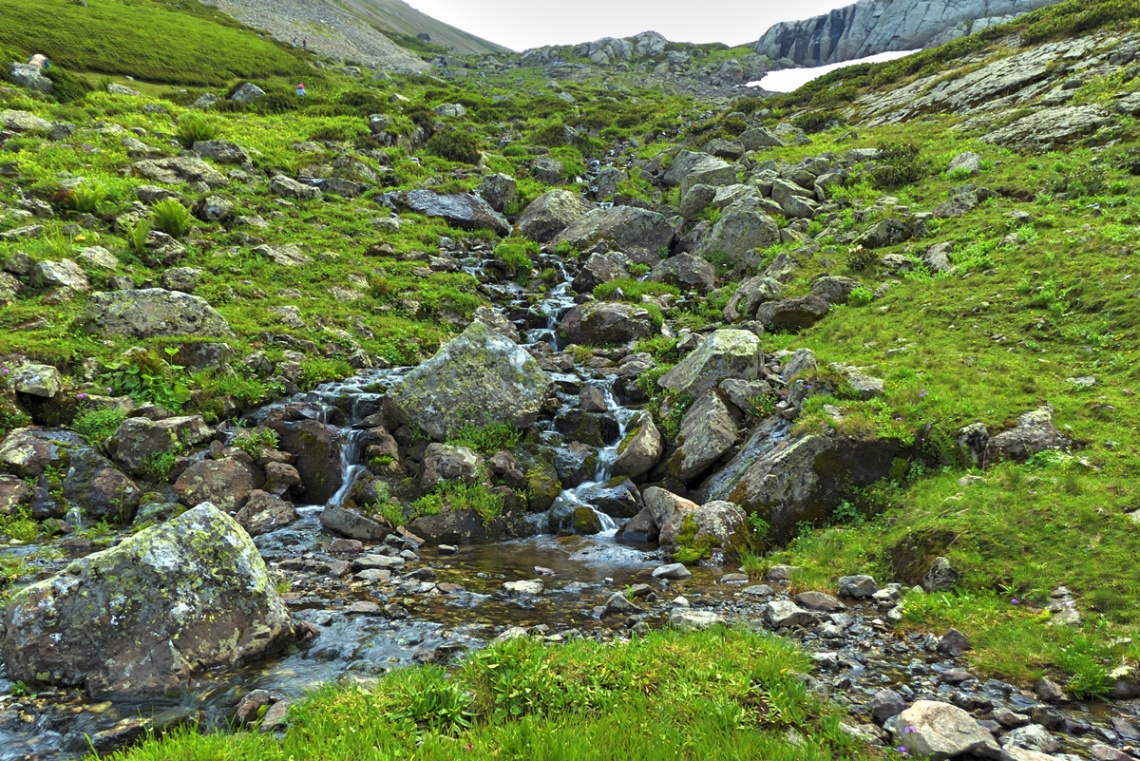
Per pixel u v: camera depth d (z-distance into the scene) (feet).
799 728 18.74
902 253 76.38
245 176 98.89
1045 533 30.27
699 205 105.91
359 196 108.58
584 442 52.54
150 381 48.29
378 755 16.02
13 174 78.43
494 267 91.45
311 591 31.04
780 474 41.09
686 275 86.99
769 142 136.36
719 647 22.95
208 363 53.16
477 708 19.33
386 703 19.30
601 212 104.83
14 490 37.81
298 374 56.49
